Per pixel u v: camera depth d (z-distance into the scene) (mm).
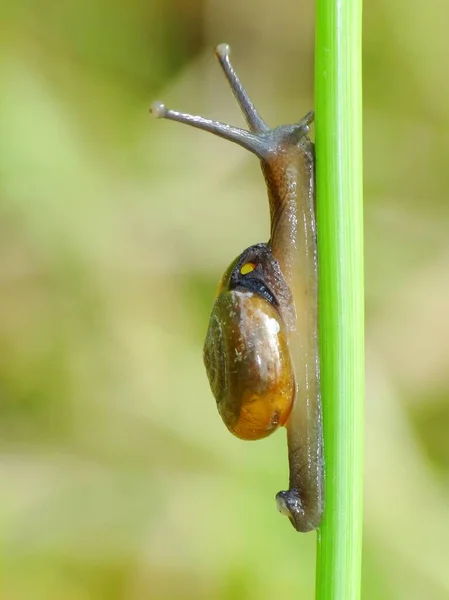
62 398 140
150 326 142
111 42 159
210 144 156
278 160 105
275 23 164
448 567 131
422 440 140
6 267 142
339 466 96
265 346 104
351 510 96
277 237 106
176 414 137
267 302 105
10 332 141
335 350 95
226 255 148
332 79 94
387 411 138
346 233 95
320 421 104
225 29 163
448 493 137
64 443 139
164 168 153
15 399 140
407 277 146
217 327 106
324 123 95
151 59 162
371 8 159
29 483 135
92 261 142
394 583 129
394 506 134
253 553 130
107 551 133
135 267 144
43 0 152
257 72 164
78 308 142
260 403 104
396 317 144
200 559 130
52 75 150
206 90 162
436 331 143
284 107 165
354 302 95
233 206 151
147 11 163
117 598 131
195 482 134
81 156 147
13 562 131
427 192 154
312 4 165
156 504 134
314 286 105
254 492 132
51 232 142
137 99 159
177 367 140
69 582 131
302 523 104
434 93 155
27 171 141
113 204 146
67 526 134
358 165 95
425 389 141
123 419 139
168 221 148
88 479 136
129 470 136
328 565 96
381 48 158
